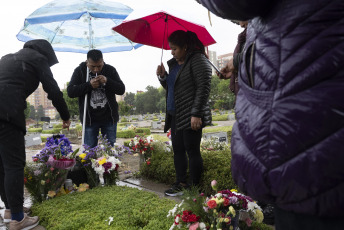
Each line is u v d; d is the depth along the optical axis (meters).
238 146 0.94
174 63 3.36
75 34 4.50
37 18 3.55
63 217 2.58
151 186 3.82
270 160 0.80
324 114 0.70
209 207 1.85
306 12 0.76
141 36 3.70
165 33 3.70
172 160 4.02
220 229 1.74
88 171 3.64
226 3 0.88
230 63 2.24
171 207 2.60
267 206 2.38
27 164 3.29
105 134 4.02
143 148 4.52
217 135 6.40
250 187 0.90
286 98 0.78
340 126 0.69
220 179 3.05
